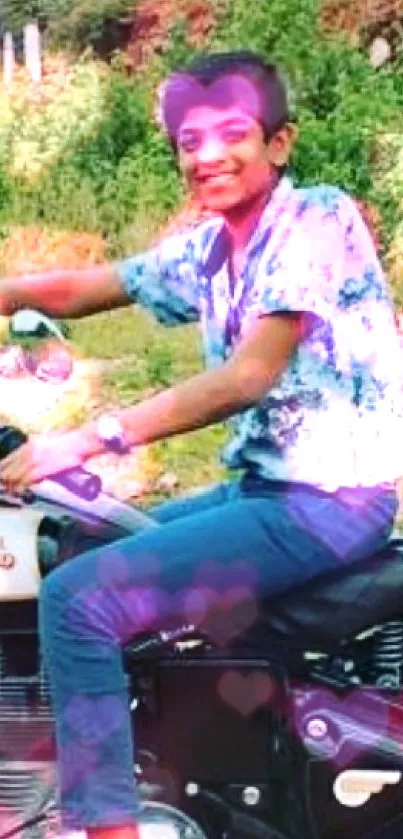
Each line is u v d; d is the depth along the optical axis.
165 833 3.76
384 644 3.88
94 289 4.11
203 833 3.80
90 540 3.84
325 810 3.87
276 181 3.82
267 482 3.77
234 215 3.81
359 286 3.76
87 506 3.80
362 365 3.75
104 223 9.12
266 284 3.69
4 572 3.80
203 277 3.87
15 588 3.80
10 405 6.08
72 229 9.15
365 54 8.96
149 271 4.05
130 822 3.64
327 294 3.70
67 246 9.13
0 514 3.81
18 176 9.23
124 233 9.09
